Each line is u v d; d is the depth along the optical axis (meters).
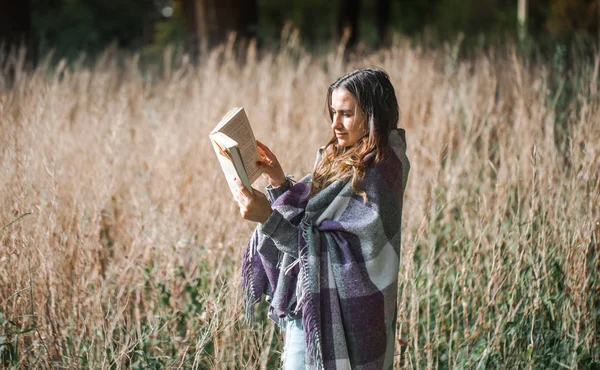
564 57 6.92
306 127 6.04
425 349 3.44
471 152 5.23
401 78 6.80
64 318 3.57
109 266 3.93
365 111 2.57
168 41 13.08
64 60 6.44
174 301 3.72
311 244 2.53
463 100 5.86
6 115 4.90
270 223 2.53
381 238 2.51
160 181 4.88
